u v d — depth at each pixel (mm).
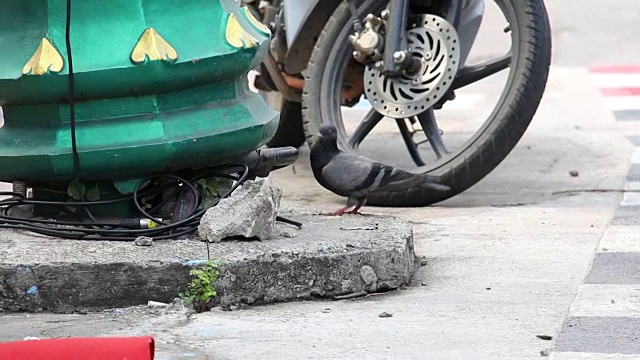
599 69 26062
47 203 10195
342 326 8922
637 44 28906
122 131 9953
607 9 32250
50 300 9203
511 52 13547
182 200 10273
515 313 9242
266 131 10680
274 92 17297
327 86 14383
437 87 13742
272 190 10016
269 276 9445
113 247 9594
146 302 9242
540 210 13391
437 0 14062
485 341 8539
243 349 8352
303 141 17562
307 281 9578
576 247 11445
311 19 14914
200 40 10148
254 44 10422
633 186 14742
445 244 11688
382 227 10586
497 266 10750
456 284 10148
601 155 16922
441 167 13453
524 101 13305
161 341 8500
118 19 9945
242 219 9781
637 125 19406
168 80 9930
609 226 12414
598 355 8188
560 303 9508
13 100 9984
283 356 8203
